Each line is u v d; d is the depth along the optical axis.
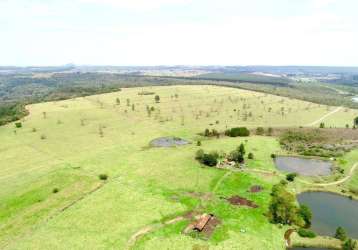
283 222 75.81
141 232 69.81
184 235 69.06
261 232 71.50
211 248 64.38
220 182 99.50
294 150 137.25
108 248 63.78
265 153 130.75
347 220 79.69
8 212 78.81
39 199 85.38
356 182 102.81
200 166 112.81
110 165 111.69
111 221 74.19
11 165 110.81
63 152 125.44
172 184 96.81
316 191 97.12
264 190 94.50
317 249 66.81
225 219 76.88
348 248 65.00
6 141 138.62
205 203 85.12
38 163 113.00
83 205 82.00
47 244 65.00
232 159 117.94
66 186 93.75
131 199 85.75
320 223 77.81
